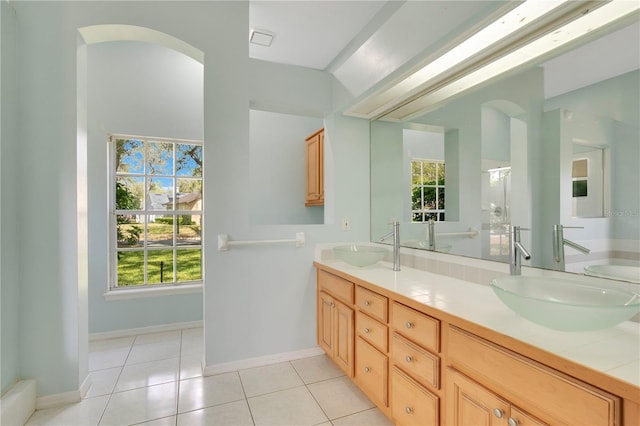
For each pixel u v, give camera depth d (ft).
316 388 6.57
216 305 7.16
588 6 3.75
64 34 5.98
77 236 6.05
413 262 7.20
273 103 7.84
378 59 6.53
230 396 6.26
